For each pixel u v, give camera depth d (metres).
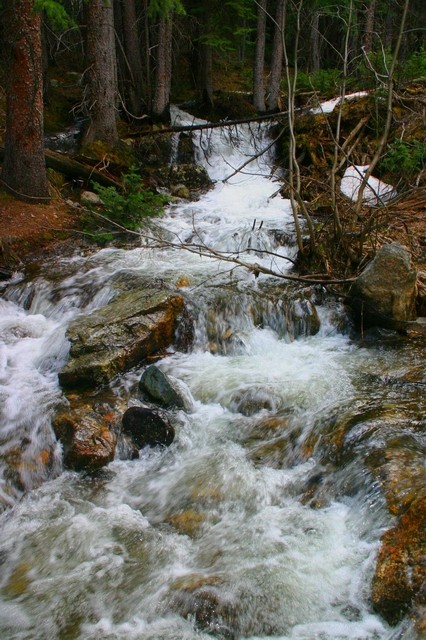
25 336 7.90
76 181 12.35
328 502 4.68
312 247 8.73
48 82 17.33
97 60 13.69
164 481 5.27
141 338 6.88
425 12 22.66
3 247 9.71
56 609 4.00
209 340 7.50
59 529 4.79
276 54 19.02
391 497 4.27
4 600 4.10
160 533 4.66
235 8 16.64
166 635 3.72
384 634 3.47
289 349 7.45
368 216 8.85
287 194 13.14
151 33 19.86
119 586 4.15
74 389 6.43
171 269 9.28
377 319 7.53
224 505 4.88
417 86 14.83
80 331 6.84
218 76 23.98
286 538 4.38
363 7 17.30
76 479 5.42
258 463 5.35
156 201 11.30
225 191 13.94
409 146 12.39
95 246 10.48
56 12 9.33
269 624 3.68
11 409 6.14
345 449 5.08
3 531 4.82
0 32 14.96
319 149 14.42
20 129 10.59
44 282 8.90
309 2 14.98
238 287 8.39
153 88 19.28
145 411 5.79
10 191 10.95
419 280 7.99
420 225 9.89
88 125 14.69
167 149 15.72
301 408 5.95
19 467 5.50
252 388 6.31
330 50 25.64
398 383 6.23
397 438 4.96
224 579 4.01
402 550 3.72
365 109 14.30
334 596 3.79
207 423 6.02
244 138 16.95
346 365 6.81
